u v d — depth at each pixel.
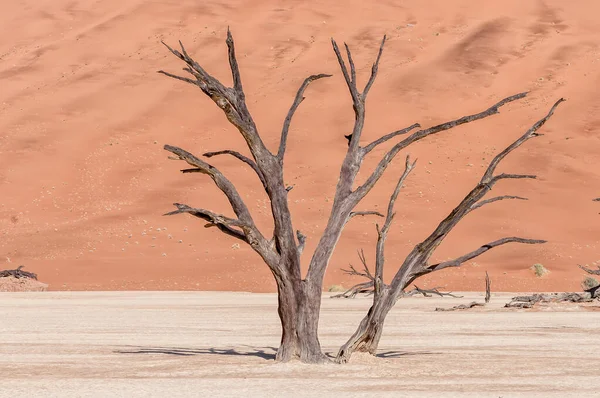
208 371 49.19
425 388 42.50
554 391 41.62
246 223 50.44
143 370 50.00
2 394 40.50
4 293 175.75
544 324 91.75
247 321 96.25
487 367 51.81
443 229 53.25
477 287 199.88
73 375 47.88
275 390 41.66
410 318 101.94
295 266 51.94
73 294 174.12
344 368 50.34
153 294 175.75
